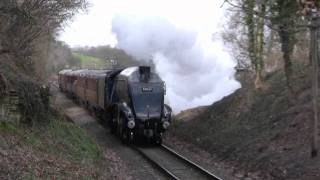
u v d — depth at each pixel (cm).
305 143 1783
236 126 2411
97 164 1738
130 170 1895
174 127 3000
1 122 1455
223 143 2272
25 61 2430
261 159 1850
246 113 2506
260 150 1942
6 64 1850
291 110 2153
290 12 1623
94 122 3312
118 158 2112
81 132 2144
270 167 1755
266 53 2733
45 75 3325
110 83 2936
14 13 1880
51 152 1481
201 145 2430
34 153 1344
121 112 2575
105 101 2942
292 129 1969
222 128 2520
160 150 2359
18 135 1448
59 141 1697
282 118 2144
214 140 2383
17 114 1596
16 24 1972
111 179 1571
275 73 2766
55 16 2311
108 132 2912
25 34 2112
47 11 2173
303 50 2445
